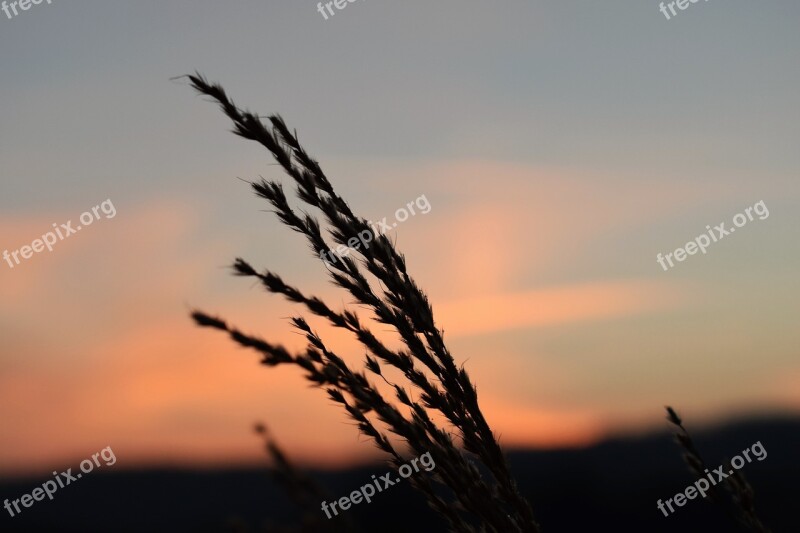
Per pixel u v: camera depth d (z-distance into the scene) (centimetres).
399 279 178
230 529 199
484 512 159
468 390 175
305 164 184
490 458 171
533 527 167
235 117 176
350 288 176
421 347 175
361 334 171
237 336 154
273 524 197
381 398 158
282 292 169
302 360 156
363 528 192
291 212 177
